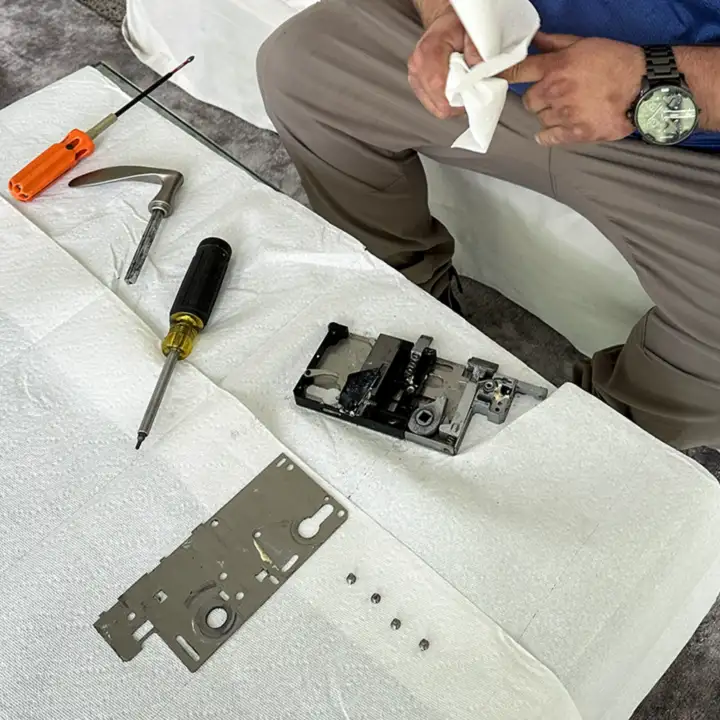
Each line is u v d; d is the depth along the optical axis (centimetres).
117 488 79
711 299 93
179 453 80
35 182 102
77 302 92
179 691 68
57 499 79
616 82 81
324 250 95
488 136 69
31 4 190
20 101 114
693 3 86
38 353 88
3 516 78
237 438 81
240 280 94
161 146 108
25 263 96
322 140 113
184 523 76
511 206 121
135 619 71
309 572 73
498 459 78
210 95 168
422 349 85
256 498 77
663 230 94
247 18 150
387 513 76
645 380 106
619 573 71
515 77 82
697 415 105
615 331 126
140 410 84
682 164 92
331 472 79
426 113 102
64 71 178
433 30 80
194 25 160
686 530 74
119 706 68
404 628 69
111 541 76
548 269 126
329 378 85
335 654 68
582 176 98
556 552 73
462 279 146
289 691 67
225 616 71
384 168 115
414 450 80
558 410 81
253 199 101
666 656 79
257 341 89
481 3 64
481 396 82
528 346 137
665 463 77
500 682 66
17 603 73
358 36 105
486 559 73
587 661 68
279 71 110
